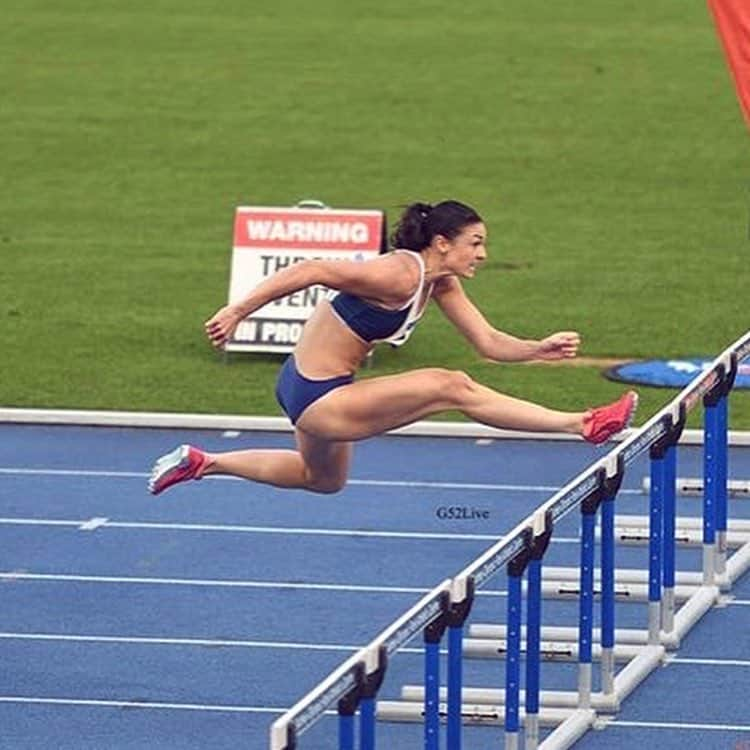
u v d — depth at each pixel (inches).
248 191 2524.6
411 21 3548.2
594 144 2751.0
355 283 1051.9
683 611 1339.8
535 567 1093.8
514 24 3521.2
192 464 1121.4
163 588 1395.2
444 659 1229.7
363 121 2869.1
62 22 3516.2
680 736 1183.6
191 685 1246.9
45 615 1349.7
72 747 1162.6
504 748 1141.1
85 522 1515.7
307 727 869.2
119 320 2003.0
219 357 1886.1
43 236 2325.3
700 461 1636.3
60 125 2849.4
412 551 1461.6
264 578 1413.6
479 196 2496.3
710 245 2277.3
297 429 1088.8
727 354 1346.0
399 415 1070.4
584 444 1683.1
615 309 2031.3
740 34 1553.9
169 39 3398.1
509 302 2053.4
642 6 3666.3
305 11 3634.4
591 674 1232.8
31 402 1766.7
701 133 2807.6
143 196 2504.9
